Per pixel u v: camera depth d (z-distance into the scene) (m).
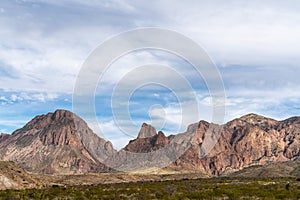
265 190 66.56
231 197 57.19
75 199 60.78
